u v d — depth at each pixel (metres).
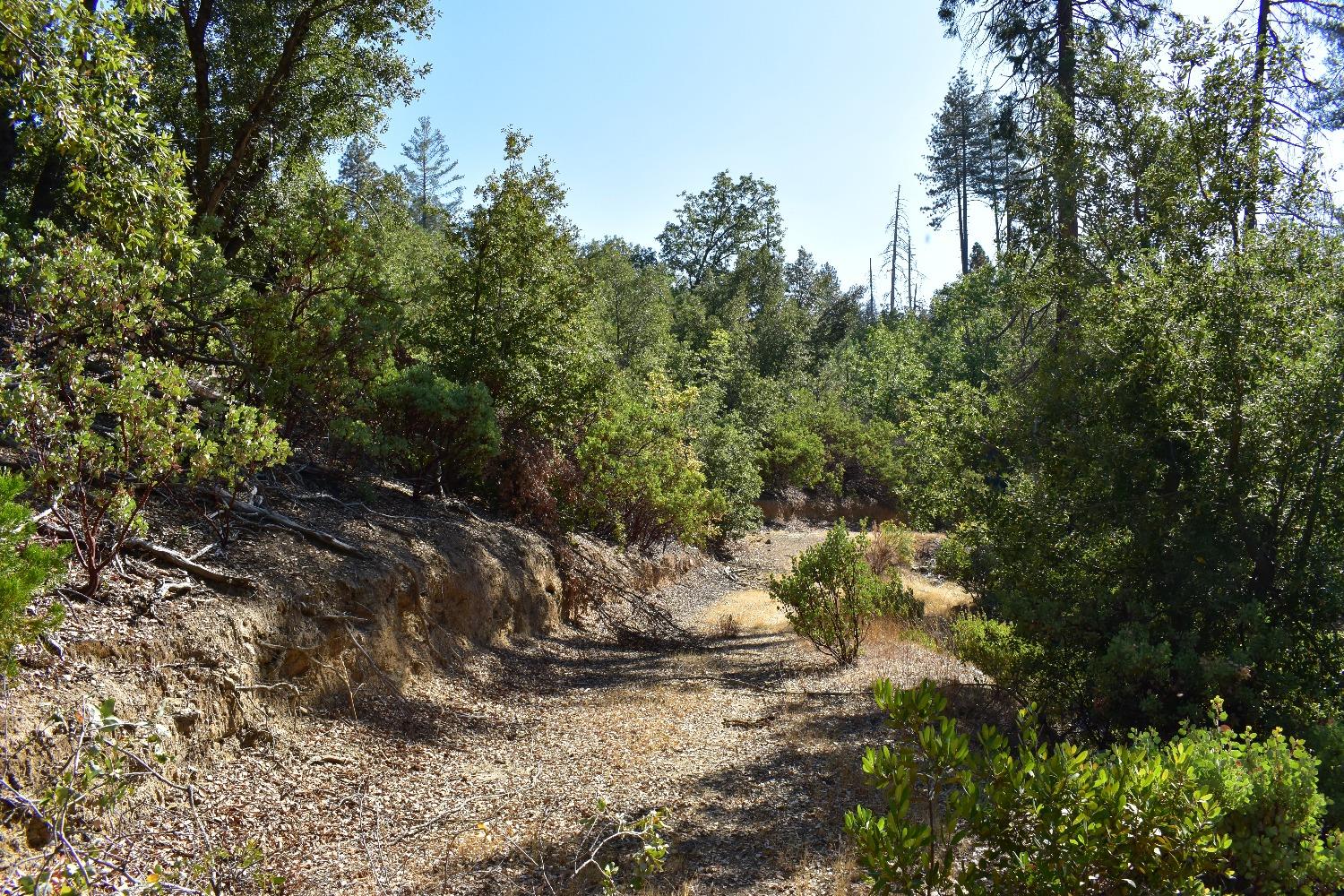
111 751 3.98
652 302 34.25
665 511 19.09
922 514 10.79
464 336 14.25
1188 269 7.99
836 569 11.57
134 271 6.85
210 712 5.68
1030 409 8.52
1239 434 7.16
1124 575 7.54
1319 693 6.14
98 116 6.05
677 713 8.84
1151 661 6.28
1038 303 11.98
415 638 8.96
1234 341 7.23
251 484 8.66
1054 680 7.36
